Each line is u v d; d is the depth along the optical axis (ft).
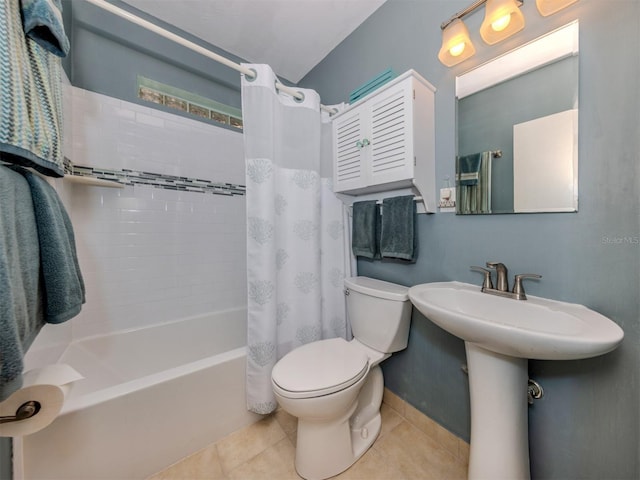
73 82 4.57
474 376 3.01
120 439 3.21
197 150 5.91
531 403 3.10
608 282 2.57
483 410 2.93
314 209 5.02
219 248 6.26
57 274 2.36
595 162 2.63
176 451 3.64
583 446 2.75
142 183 5.28
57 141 2.62
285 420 4.50
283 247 4.82
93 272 4.85
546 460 3.01
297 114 4.89
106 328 4.97
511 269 3.27
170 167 5.59
